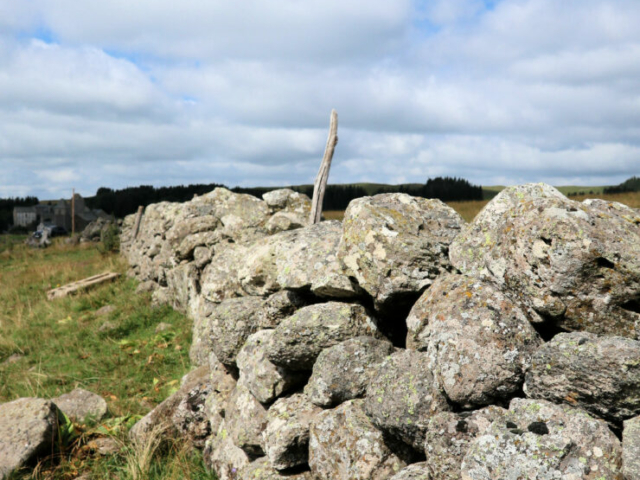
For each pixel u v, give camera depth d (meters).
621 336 2.27
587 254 2.33
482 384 2.44
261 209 8.72
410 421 2.61
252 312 4.70
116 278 15.77
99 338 9.79
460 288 2.76
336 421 3.11
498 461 2.06
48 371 8.32
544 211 2.54
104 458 5.07
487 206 3.07
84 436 5.46
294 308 4.18
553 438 2.01
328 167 6.12
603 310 2.37
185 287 9.84
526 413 2.19
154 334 9.51
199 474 4.59
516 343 2.47
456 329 2.57
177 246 10.05
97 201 74.75
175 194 51.06
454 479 2.30
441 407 2.58
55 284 16.19
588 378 2.11
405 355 2.87
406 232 3.30
